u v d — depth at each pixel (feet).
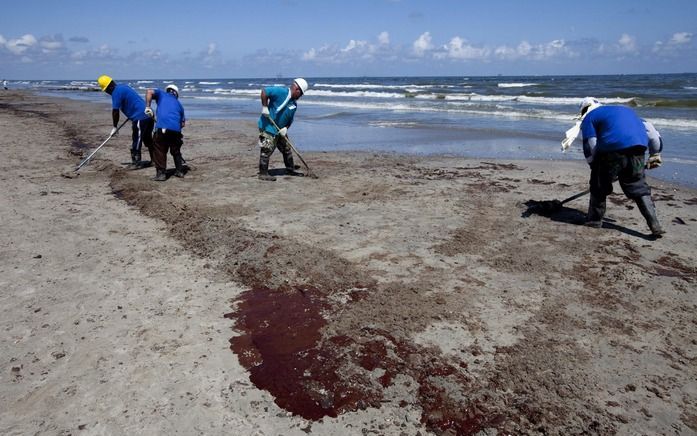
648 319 12.17
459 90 145.89
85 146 40.98
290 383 9.78
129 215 20.93
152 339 11.32
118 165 31.96
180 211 20.80
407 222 19.80
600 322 12.01
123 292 13.70
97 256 16.33
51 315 12.43
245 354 10.75
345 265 15.12
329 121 64.85
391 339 11.23
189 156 36.55
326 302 13.01
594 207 18.70
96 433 8.50
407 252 16.49
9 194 24.35
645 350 10.87
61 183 26.86
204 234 17.92
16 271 15.08
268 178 27.48
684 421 8.74
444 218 20.36
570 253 16.39
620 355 10.66
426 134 50.08
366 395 9.45
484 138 46.39
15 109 85.05
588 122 17.90
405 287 13.75
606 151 17.39
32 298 13.34
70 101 113.70
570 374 9.99
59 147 40.06
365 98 120.98
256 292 13.67
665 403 9.19
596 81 197.26
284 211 21.40
